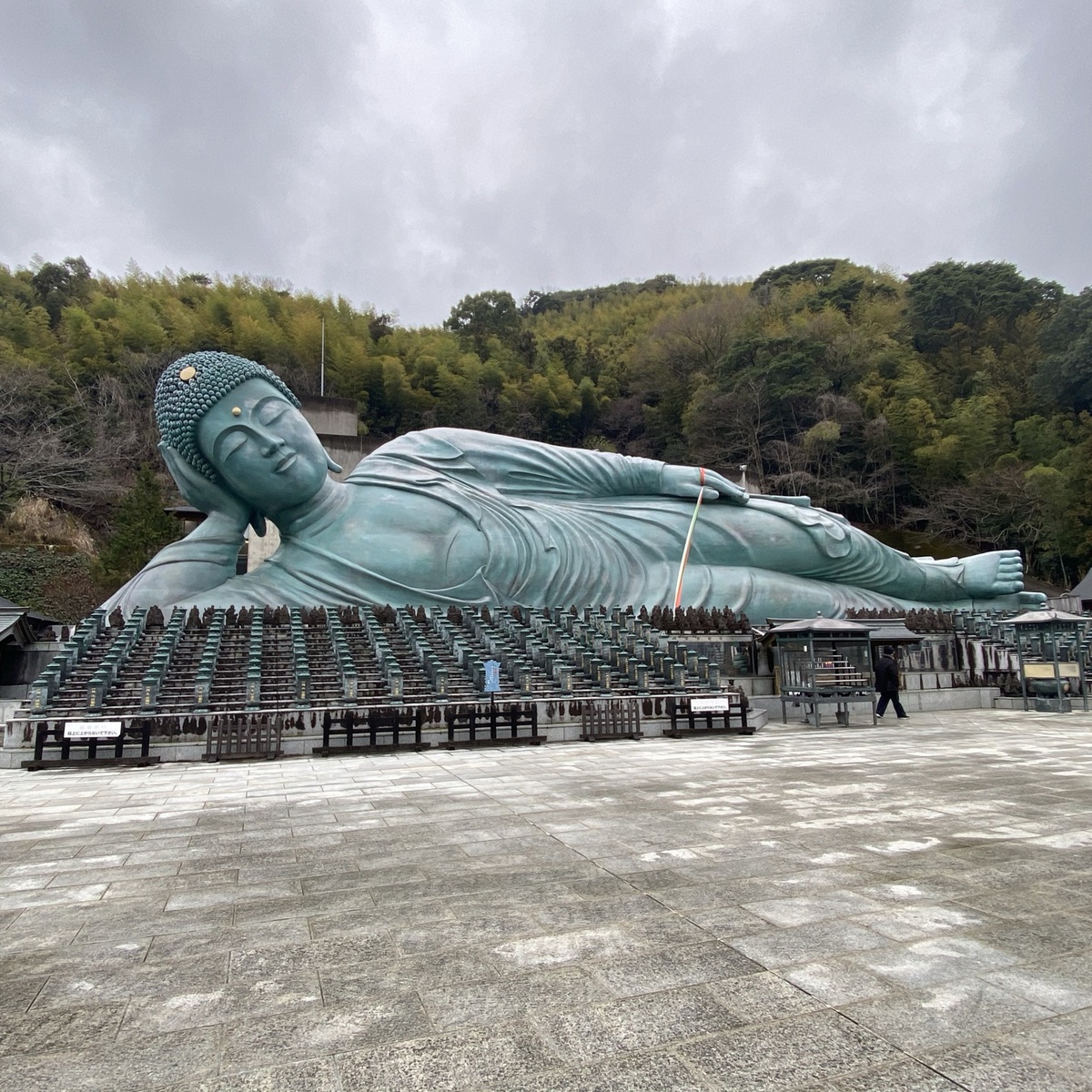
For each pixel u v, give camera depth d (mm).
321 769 10000
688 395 59031
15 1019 3152
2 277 55344
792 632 15188
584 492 22641
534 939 3920
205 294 60781
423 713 12125
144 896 4738
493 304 76375
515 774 9242
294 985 3447
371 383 55594
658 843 5777
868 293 63750
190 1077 2695
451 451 21688
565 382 61594
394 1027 3035
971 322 57875
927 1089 2531
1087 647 19422
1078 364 47281
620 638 16719
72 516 36844
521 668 14266
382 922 4223
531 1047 2857
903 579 23266
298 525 19672
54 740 10836
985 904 4305
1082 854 5281
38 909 4508
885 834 5887
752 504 22766
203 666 13055
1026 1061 2689
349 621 16891
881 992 3246
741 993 3264
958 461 47938
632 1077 2641
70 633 17141
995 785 7863
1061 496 41500
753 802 7238
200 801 7832
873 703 15812
